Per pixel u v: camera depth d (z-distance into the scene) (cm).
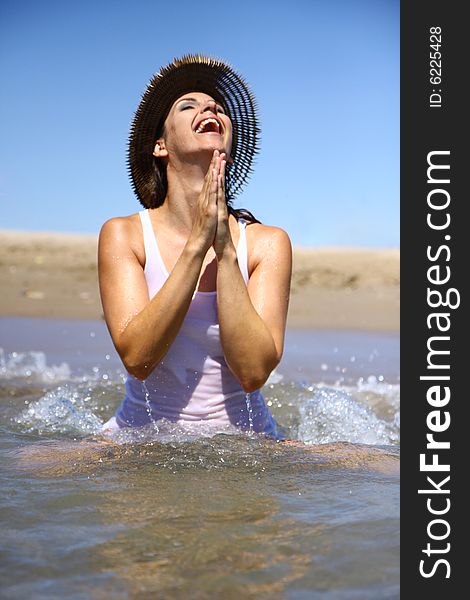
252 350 524
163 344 516
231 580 295
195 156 550
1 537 338
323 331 1338
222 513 369
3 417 649
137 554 319
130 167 591
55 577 297
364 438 629
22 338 1148
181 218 568
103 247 556
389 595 284
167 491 404
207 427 551
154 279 559
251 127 609
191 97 569
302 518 364
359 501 393
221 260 520
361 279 2017
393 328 1402
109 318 538
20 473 443
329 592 286
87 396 745
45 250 2258
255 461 469
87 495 396
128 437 529
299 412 700
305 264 2147
